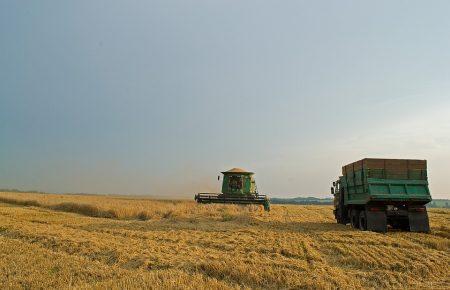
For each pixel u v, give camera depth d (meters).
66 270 10.39
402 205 19.44
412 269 10.82
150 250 13.31
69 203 37.59
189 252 13.12
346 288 8.95
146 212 30.91
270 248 13.71
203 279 9.62
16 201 48.66
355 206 21.67
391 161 19.59
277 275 9.84
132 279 9.20
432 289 8.95
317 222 25.84
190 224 22.91
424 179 19.41
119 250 12.98
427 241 15.44
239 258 11.90
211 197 34.72
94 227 20.75
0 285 9.04
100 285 8.67
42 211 33.88
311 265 11.25
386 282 9.63
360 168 20.34
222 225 22.36
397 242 14.93
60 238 15.74
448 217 30.72
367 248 13.70
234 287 9.07
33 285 9.04
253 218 25.97
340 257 12.59
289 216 31.06
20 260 11.61
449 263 11.58
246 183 37.53
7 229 18.91
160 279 9.29
